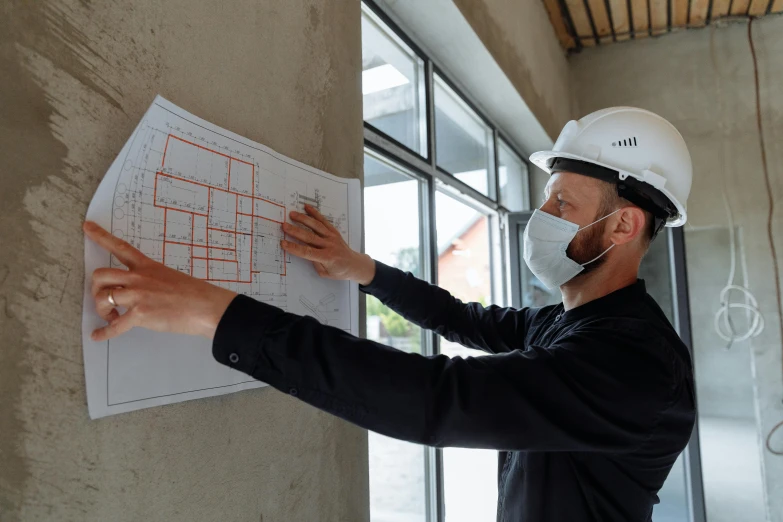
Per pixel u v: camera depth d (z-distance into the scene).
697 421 2.58
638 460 0.81
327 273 0.95
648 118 1.02
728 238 3.46
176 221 0.63
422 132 2.09
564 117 3.69
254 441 0.76
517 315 1.29
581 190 0.98
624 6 3.34
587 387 0.72
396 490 1.96
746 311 3.37
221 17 0.73
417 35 2.01
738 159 3.44
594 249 0.97
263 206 0.79
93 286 0.53
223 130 0.71
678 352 0.85
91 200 0.53
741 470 3.31
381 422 0.64
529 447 0.70
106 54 0.55
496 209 3.00
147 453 0.58
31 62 0.48
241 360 0.60
